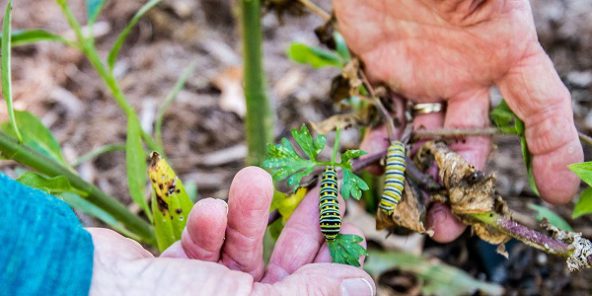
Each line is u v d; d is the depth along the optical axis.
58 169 0.60
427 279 0.71
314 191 0.58
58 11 0.93
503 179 0.78
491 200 0.57
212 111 0.85
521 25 0.58
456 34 0.60
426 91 0.63
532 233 0.56
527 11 0.58
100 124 0.83
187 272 0.50
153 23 0.92
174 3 0.93
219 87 0.87
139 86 0.87
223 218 0.51
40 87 0.86
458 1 0.58
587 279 0.71
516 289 0.71
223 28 0.93
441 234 0.60
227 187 0.79
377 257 0.72
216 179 0.80
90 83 0.87
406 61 0.63
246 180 0.51
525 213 0.75
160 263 0.50
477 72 0.61
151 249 0.74
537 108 0.59
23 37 0.63
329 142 0.82
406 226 0.59
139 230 0.64
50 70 0.88
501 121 0.61
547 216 0.61
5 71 0.55
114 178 0.80
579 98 0.83
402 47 0.63
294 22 0.95
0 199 0.47
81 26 0.91
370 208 0.74
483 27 0.58
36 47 0.89
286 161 0.56
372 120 0.64
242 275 0.50
